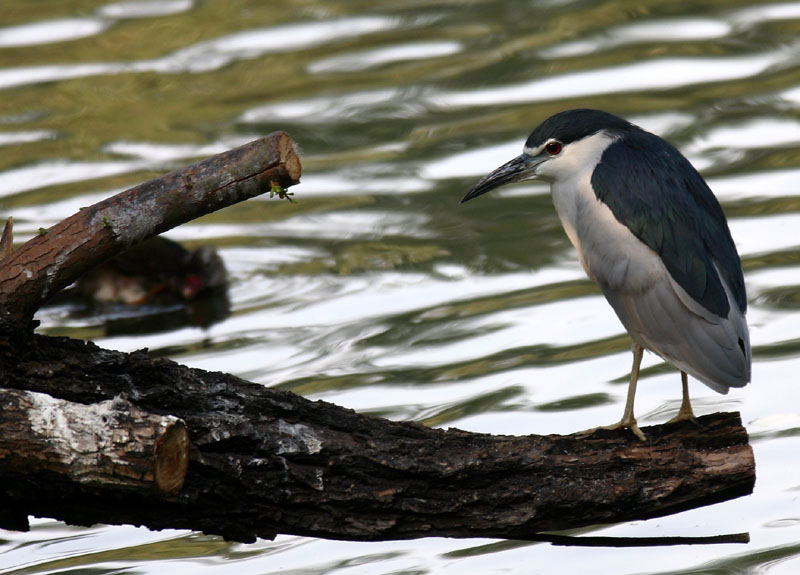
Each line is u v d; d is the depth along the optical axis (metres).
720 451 8.42
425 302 13.66
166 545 9.52
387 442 8.23
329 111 19.09
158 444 7.23
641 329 9.77
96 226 8.14
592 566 8.69
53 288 8.18
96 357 8.18
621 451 8.41
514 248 14.84
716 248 9.66
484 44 21.23
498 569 8.73
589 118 10.44
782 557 8.63
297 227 16.06
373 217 16.00
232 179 8.14
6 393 7.49
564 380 11.66
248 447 8.11
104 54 21.58
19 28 22.69
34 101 19.95
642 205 9.80
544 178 10.68
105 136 18.61
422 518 8.25
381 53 21.16
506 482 8.29
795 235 14.27
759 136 17.05
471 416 11.05
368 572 8.84
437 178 16.88
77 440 7.31
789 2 22.05
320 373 12.14
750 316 12.52
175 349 13.09
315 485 8.13
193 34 22.28
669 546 8.91
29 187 17.06
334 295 14.07
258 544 9.44
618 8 22.41
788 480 9.62
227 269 15.06
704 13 21.86
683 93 18.70
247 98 19.73
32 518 10.09
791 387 11.08
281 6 23.31
